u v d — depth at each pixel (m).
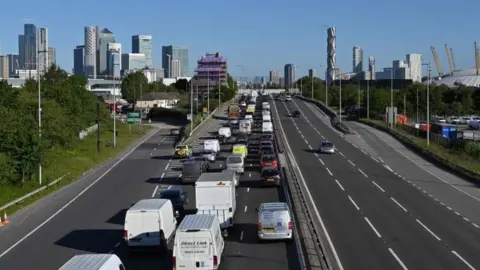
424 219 41.53
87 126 112.50
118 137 109.12
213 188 37.09
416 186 56.50
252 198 49.41
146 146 97.44
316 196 51.06
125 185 58.69
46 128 77.00
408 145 91.69
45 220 42.78
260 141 85.88
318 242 32.69
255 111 158.75
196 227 26.97
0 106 69.50
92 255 23.34
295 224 37.72
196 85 182.25
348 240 35.34
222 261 30.16
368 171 66.31
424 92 170.38
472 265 29.69
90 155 81.19
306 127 120.88
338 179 60.56
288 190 49.75
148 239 31.64
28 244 35.62
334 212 44.16
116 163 76.81
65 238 37.00
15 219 43.31
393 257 31.34
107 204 48.66
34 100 82.44
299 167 69.38
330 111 150.00
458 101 190.00
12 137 58.50
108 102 188.38
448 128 106.81
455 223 40.19
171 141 104.69
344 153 82.94
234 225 39.31
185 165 58.47
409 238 35.75
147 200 34.34
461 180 60.47
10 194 52.56
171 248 33.06
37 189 54.00
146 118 157.38
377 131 113.00
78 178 63.94
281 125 124.50
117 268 23.00
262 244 33.94
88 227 40.12
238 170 62.53
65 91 105.31
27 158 57.84
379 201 48.66
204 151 76.25
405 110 156.12
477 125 140.88
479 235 36.56
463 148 86.44
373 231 37.72
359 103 165.25
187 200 48.22
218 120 139.50
